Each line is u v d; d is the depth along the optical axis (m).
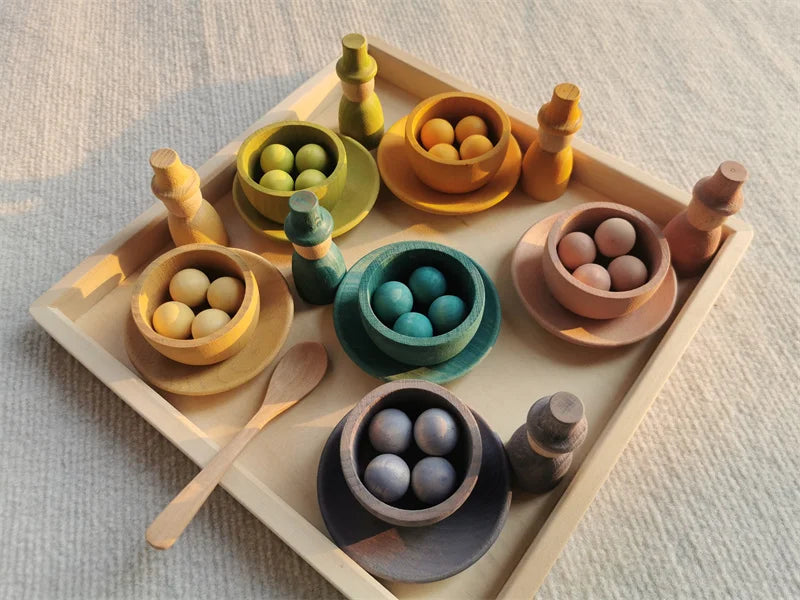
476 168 0.85
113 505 0.83
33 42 1.27
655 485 0.86
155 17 1.31
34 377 0.90
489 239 0.90
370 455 0.71
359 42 0.87
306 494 0.73
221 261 0.80
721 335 0.96
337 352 0.82
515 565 0.70
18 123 1.17
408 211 0.92
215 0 1.34
